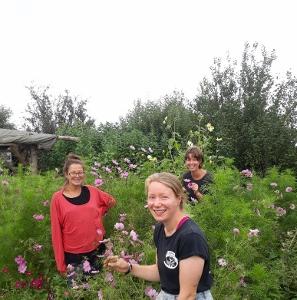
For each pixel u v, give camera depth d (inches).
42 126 504.4
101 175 128.3
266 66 209.3
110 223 105.3
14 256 98.7
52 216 90.5
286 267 93.4
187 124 246.5
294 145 181.8
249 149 182.5
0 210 115.5
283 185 126.7
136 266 61.8
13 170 215.9
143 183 119.3
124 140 238.5
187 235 50.4
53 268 99.2
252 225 95.6
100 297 66.9
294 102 194.5
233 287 72.6
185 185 113.8
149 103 303.1
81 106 519.5
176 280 52.6
